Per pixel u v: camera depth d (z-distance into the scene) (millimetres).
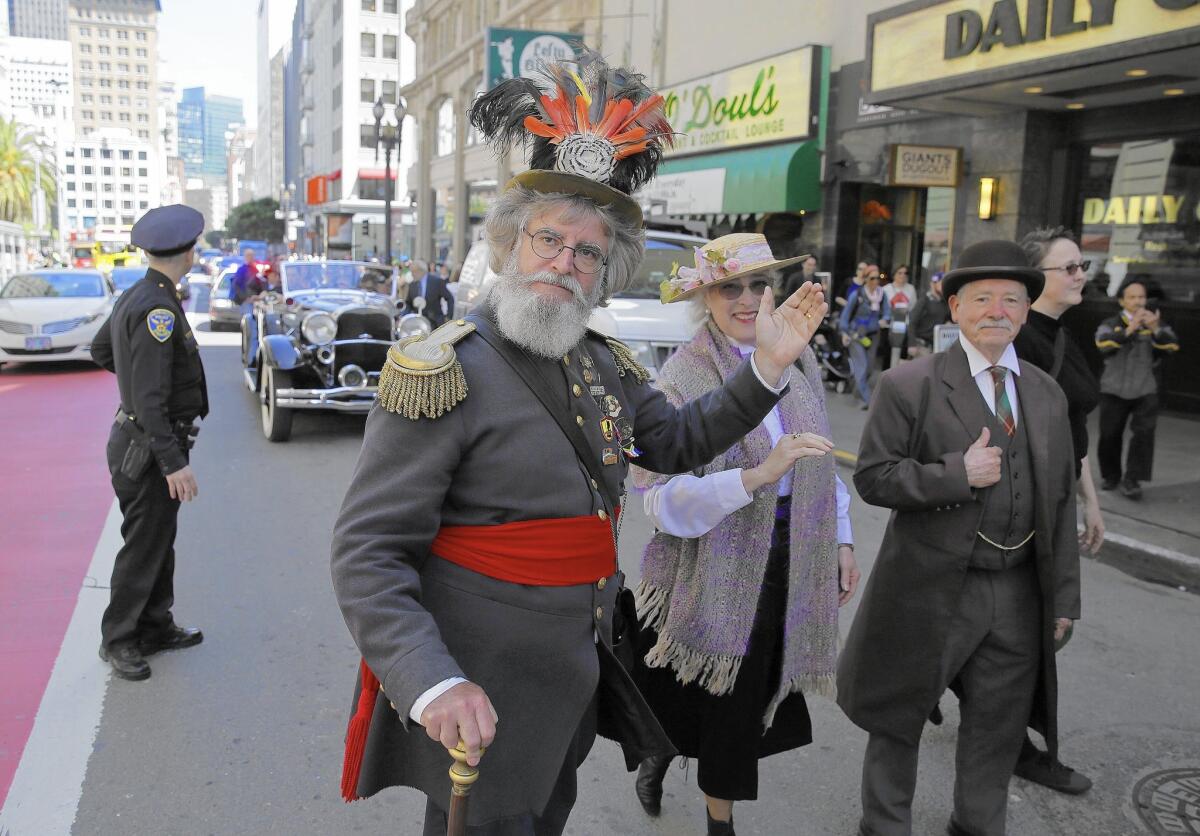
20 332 13594
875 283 11188
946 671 2752
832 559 2746
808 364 2887
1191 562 5660
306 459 8609
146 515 4082
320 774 3412
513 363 1819
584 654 1863
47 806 3174
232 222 99188
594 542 1871
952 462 2631
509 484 1786
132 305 3885
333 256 53469
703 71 16984
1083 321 10953
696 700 2781
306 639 4570
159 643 4371
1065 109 10570
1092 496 3502
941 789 3371
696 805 3285
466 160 34219
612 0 20828
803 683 2727
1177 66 8156
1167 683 4277
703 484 2457
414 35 42500
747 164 14781
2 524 6457
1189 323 9984
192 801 3225
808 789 3395
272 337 9320
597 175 1879
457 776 1622
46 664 4258
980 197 11219
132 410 3984
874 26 10297
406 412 1707
